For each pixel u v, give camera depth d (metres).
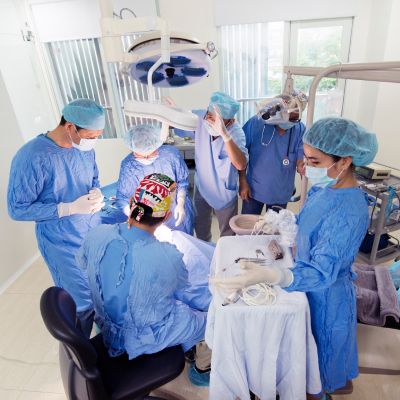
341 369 1.17
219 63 3.49
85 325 1.77
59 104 3.19
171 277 1.02
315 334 1.15
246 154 1.91
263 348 1.07
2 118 2.35
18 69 2.60
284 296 1.04
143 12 2.92
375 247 2.10
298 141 1.90
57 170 1.51
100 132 1.55
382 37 3.00
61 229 1.58
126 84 3.16
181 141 3.14
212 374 1.10
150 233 1.09
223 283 0.94
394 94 3.14
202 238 2.44
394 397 1.45
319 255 0.95
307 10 3.18
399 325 1.38
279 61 3.48
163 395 1.48
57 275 1.69
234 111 1.79
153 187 1.05
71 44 3.01
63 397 1.52
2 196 2.29
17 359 1.74
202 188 2.10
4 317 2.05
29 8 2.81
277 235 1.39
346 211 0.95
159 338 1.08
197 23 3.01
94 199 1.57
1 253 2.29
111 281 1.02
